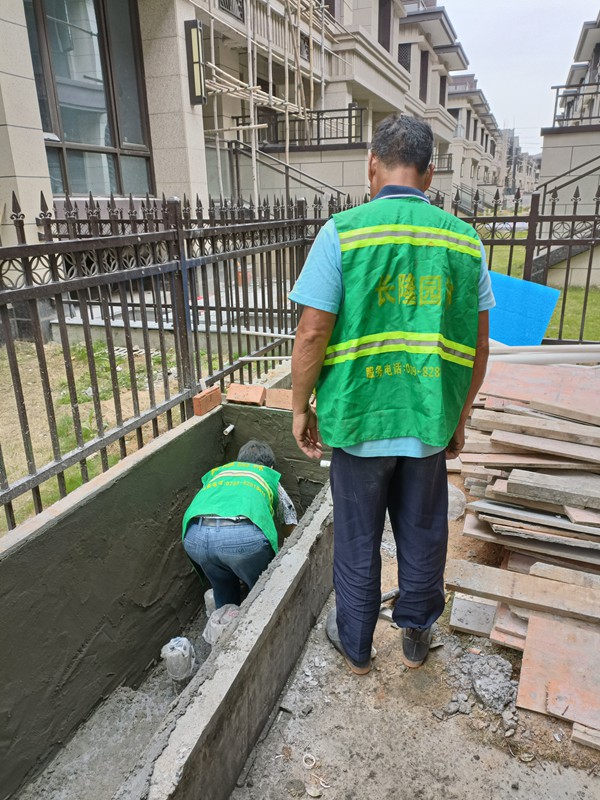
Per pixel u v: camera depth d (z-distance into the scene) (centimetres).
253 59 1334
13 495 254
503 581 233
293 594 233
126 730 289
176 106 964
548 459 265
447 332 182
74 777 263
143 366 588
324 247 175
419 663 231
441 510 206
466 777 190
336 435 186
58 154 809
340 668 236
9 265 247
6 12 627
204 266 397
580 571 244
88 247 288
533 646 217
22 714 254
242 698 191
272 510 329
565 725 202
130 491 318
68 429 448
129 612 327
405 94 2277
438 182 2491
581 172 1289
